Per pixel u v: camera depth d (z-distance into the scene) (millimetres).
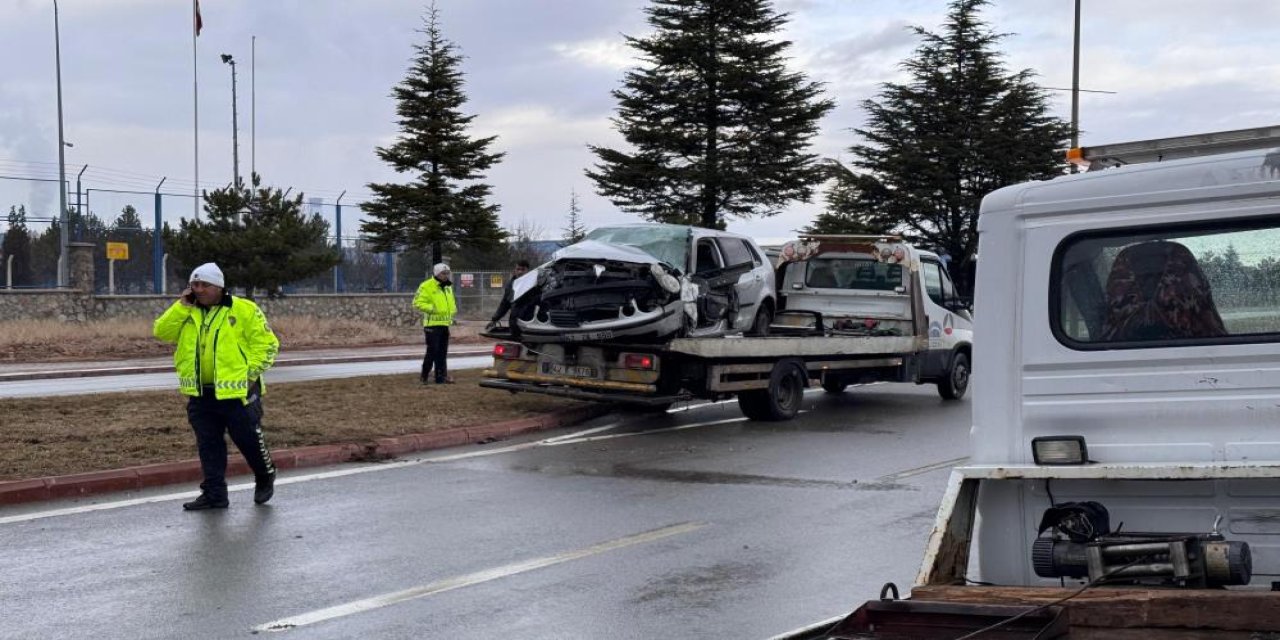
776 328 17422
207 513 9625
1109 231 4945
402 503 10141
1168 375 4801
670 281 14516
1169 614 4047
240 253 34688
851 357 17078
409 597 7238
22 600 7055
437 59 42094
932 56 47250
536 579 7691
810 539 8883
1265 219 4684
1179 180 4820
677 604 7133
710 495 10602
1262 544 4621
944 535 4758
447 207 41375
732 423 15781
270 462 10047
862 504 10219
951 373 19125
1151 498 4789
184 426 13070
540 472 11781
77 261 33688
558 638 6453
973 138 46219
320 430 13188
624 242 15883
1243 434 4676
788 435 14578
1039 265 5062
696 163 38938
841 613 6949
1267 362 4645
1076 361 4961
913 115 47312
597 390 15016
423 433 13344
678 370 14805
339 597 7219
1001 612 4199
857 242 18266
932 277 18875
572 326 14828
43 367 24172
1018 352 5082
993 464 5078
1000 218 5145
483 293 46750
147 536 8766
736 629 6633
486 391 17484
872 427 15398
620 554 8391
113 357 27531
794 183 39562
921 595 4527
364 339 34438
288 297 38031
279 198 36094
